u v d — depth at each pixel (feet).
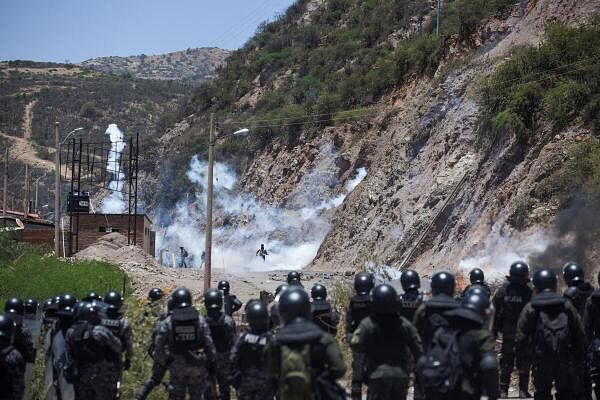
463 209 121.70
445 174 133.28
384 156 168.14
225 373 34.81
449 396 26.27
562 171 97.45
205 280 100.32
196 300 63.26
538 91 114.83
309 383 24.70
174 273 128.57
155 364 33.45
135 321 43.29
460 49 166.50
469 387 26.32
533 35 139.54
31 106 598.34
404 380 27.40
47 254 131.75
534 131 112.16
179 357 32.71
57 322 37.04
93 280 94.99
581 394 33.65
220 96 326.65
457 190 125.59
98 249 140.36
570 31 120.47
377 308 27.53
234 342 35.09
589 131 100.68
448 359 26.43
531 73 119.55
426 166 146.41
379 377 27.22
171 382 32.78
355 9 319.88
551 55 119.14
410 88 186.29
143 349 41.57
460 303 28.78
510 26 155.94
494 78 125.18
